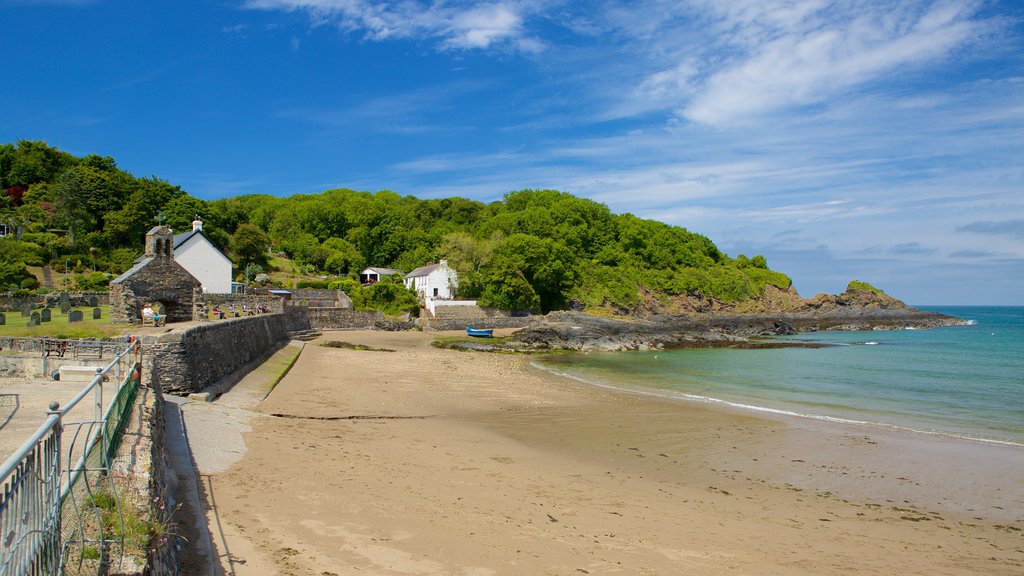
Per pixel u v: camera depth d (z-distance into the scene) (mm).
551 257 83500
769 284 111125
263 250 82688
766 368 40312
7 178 84500
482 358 44938
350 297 68250
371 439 17031
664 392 28859
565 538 10500
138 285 30453
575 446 18188
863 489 14672
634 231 105750
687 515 12398
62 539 5102
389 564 8742
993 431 20828
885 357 48094
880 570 10148
